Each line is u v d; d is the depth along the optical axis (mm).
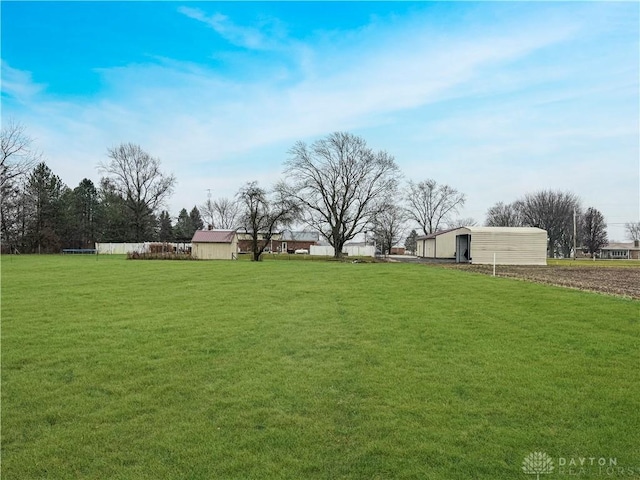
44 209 58906
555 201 85688
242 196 45688
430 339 8148
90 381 6078
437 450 4160
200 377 6211
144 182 65625
